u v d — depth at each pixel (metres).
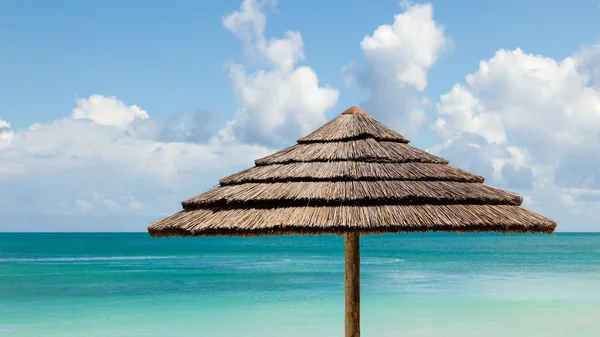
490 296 22.33
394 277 29.45
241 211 6.95
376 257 49.25
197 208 7.40
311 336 15.80
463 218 6.66
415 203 6.82
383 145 7.66
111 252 61.28
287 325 17.19
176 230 7.02
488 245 82.81
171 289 25.44
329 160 7.36
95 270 35.62
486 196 7.10
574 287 25.12
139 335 16.09
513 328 16.72
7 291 24.91
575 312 19.03
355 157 7.34
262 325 17.22
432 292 23.47
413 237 139.75
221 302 21.45
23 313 19.42
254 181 7.34
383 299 21.56
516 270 33.81
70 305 21.02
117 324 17.53
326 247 79.19
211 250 67.06
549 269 34.66
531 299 21.61
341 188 6.90
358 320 7.75
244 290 24.92
